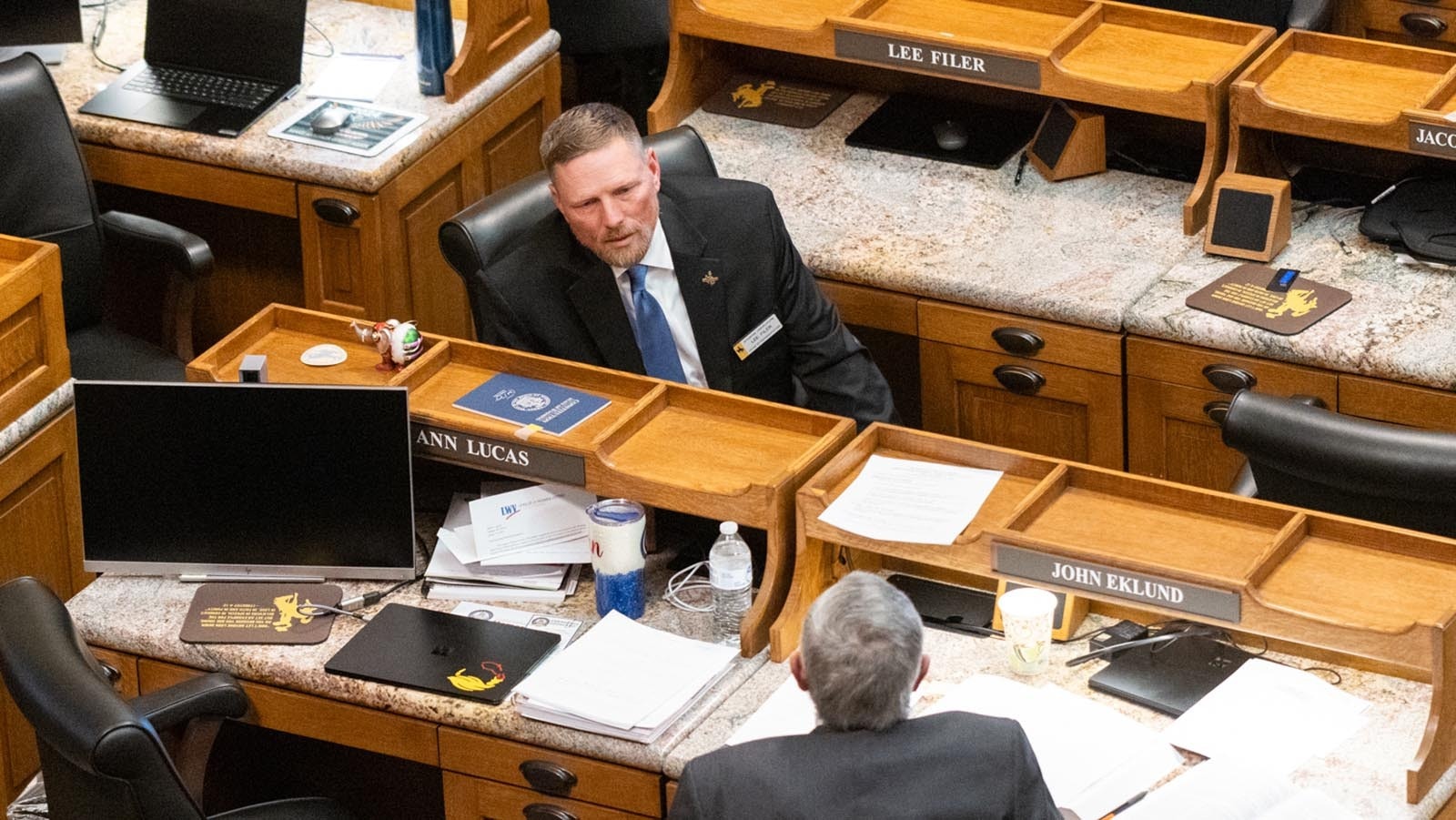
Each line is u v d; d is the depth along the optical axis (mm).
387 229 19594
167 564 15023
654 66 24609
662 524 15258
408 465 14633
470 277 16672
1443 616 12039
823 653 10688
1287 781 12164
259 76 20609
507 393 15188
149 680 14586
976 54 18781
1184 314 16828
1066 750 12594
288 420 14625
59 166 18703
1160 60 18688
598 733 13234
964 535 13453
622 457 14430
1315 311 16734
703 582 14672
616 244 15594
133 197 21531
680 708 13234
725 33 19875
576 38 22938
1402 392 16219
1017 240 18109
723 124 20312
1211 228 17594
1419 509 13852
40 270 16750
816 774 10578
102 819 12609
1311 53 18734
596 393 15195
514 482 15414
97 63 21312
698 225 16391
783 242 16594
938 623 14008
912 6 19906
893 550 13578
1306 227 18016
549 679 13531
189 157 19797
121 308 21734
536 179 17156
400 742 13961
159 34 20969
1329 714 12773
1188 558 13195
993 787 10625
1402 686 12969
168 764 12242
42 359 17031
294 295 21312
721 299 16312
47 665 12391
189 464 14781
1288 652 13391
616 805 13383
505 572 14734
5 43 21219
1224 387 16797
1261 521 13430
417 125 19906
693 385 16484
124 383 14656
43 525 17266
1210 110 17922
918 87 20406
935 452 14336
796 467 13898
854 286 17984
